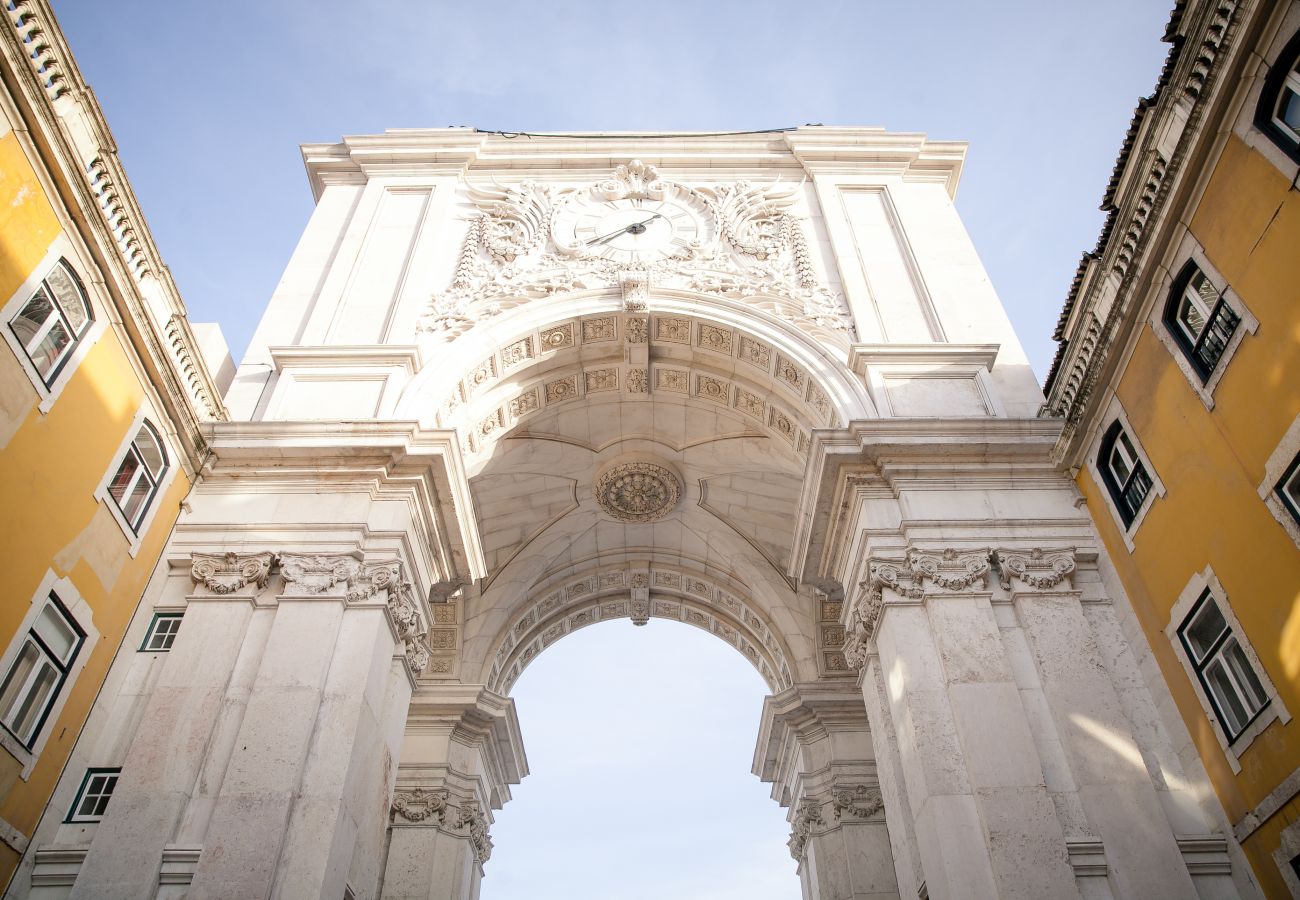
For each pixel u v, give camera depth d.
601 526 16.64
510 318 12.05
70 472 7.44
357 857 8.00
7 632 6.66
